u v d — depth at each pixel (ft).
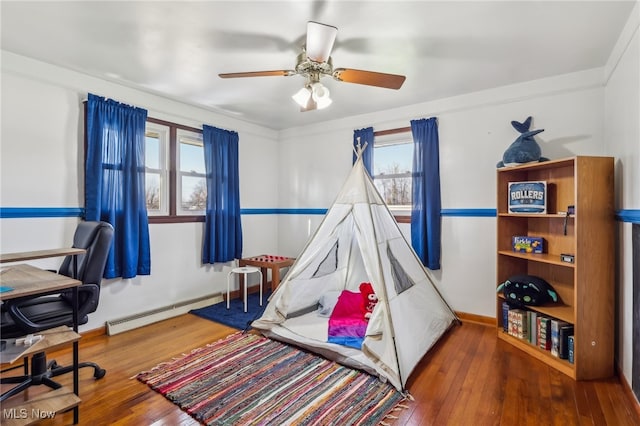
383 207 9.97
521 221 9.97
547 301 8.95
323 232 9.70
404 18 6.48
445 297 11.36
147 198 11.28
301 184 15.16
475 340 9.42
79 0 5.97
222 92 10.67
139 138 10.33
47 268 8.78
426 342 8.57
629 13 6.32
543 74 9.25
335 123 13.87
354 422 5.89
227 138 13.24
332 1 5.94
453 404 6.43
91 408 6.30
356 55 8.04
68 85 9.02
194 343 9.23
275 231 15.94
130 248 10.02
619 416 6.03
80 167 9.39
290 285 9.86
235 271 12.20
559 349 7.82
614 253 7.47
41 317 6.29
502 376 7.45
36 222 8.63
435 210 11.27
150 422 5.91
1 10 6.28
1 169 8.11
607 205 7.45
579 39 7.30
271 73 7.28
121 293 10.29
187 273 12.19
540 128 9.68
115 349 8.83
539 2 5.98
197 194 12.71
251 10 6.23
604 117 8.78
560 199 9.00
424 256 11.34
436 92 10.64
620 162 7.34
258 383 7.11
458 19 6.51
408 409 6.29
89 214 9.28
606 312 7.36
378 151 13.09
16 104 8.29
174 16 6.48
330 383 7.11
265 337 9.55
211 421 5.90
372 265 8.25
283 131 15.75
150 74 9.27
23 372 7.57
